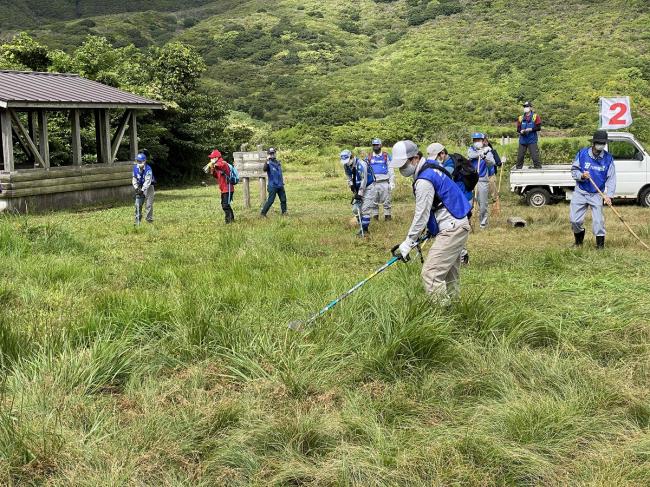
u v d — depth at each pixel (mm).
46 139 18344
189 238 12664
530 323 6168
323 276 7910
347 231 13422
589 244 11086
